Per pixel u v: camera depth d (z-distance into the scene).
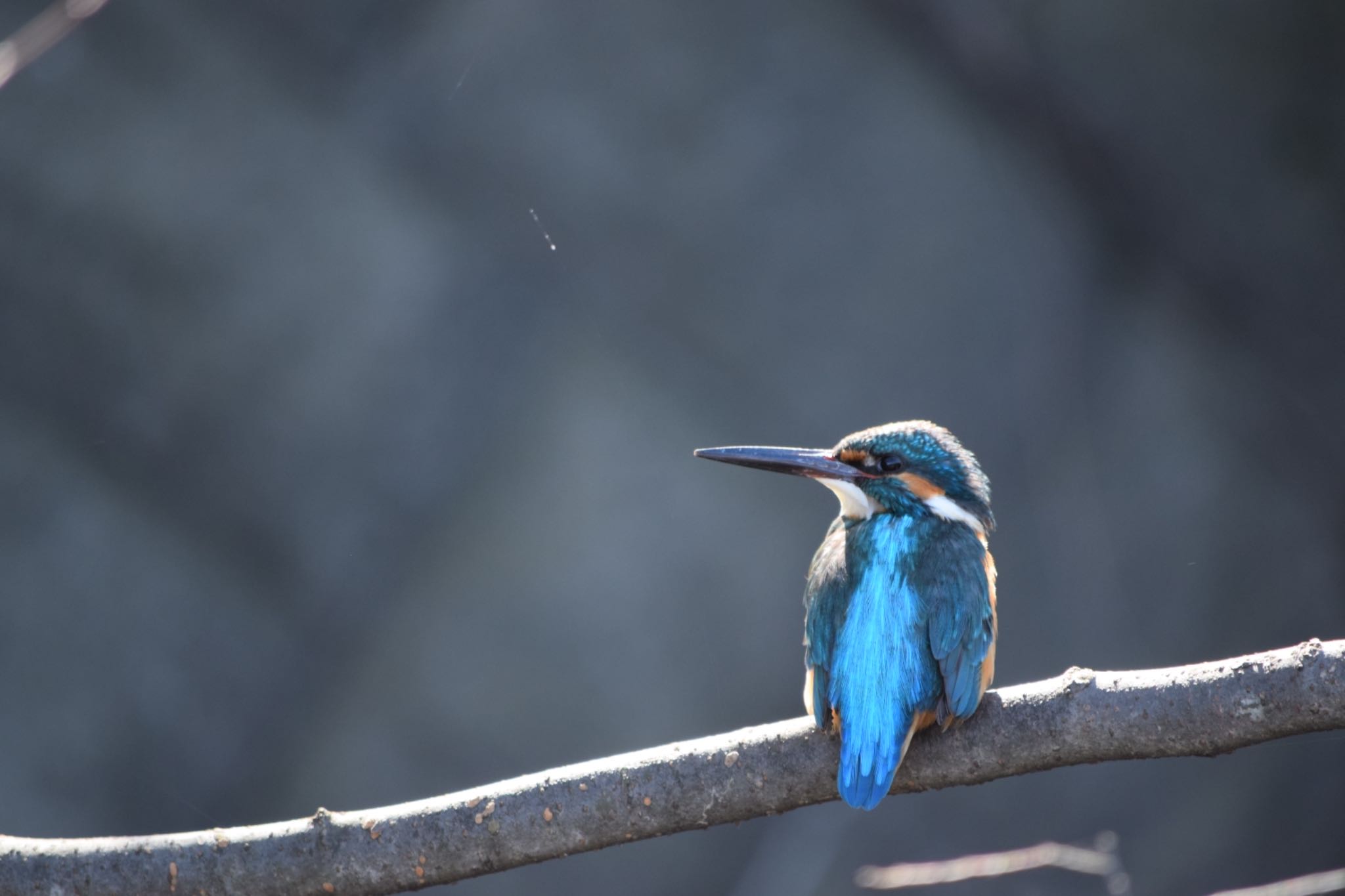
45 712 13.09
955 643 5.35
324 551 14.28
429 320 14.70
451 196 14.96
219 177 13.81
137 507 13.66
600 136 15.37
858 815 15.84
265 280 13.98
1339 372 16.59
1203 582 16.47
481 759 14.86
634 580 15.34
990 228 16.44
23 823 12.80
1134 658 16.20
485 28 14.84
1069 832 15.75
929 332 16.33
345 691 14.52
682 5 15.46
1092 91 16.41
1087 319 16.70
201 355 13.75
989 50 15.94
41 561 13.21
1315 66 16.30
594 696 15.12
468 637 14.92
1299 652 4.67
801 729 5.19
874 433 6.60
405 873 5.04
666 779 5.04
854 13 15.84
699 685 15.38
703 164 15.70
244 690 14.00
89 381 13.40
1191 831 15.73
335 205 14.30
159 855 5.03
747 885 15.62
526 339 15.20
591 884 15.45
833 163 16.06
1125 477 16.64
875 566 5.74
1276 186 16.59
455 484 14.83
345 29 14.41
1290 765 15.82
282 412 14.08
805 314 16.05
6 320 13.08
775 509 15.83
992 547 16.34
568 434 15.33
